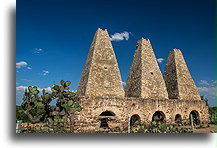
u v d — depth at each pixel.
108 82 18.64
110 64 19.59
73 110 15.02
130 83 22.58
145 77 20.81
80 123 15.72
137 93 20.38
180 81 22.92
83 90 18.36
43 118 15.42
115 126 16.83
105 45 20.39
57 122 16.48
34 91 15.05
